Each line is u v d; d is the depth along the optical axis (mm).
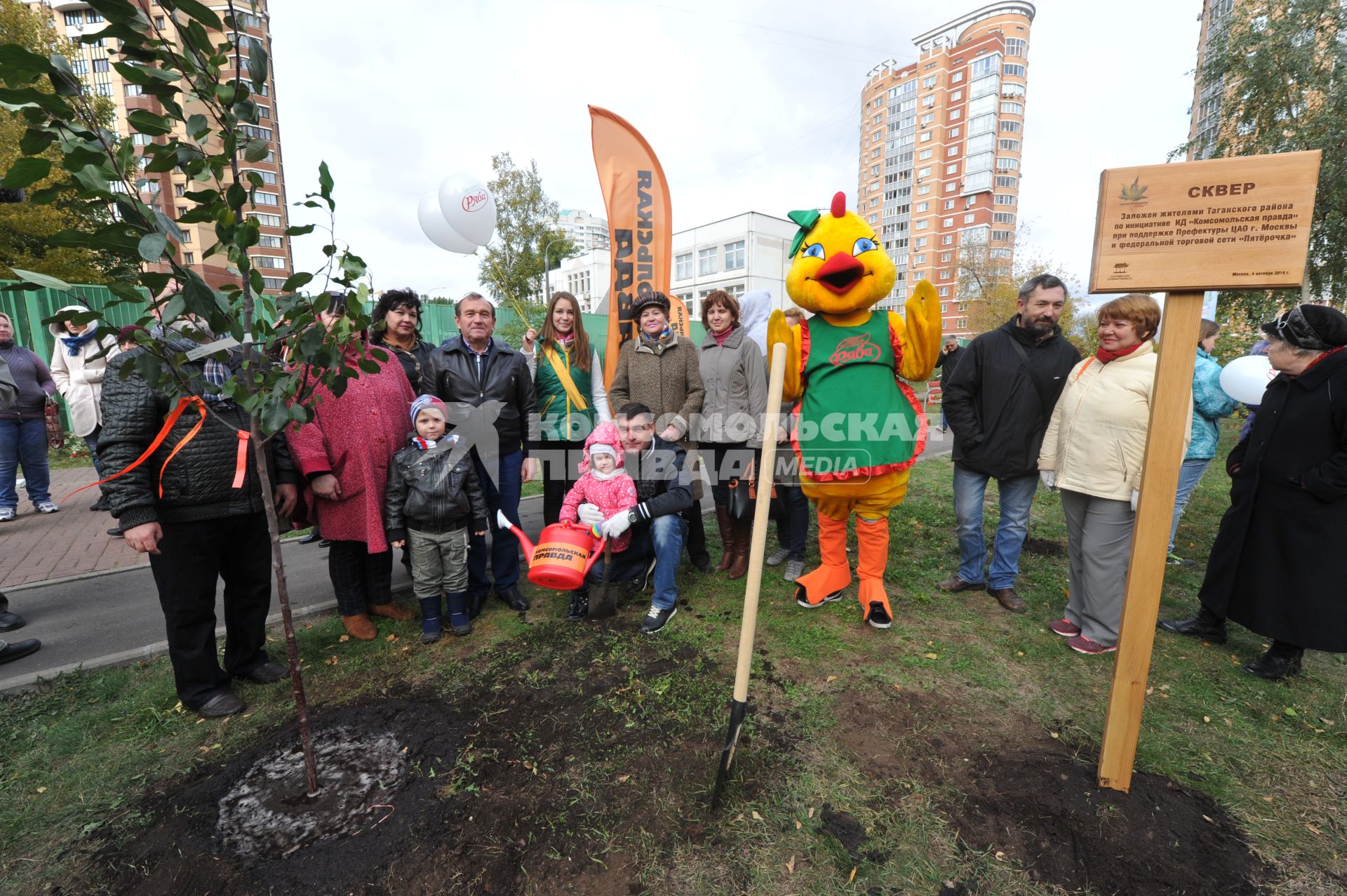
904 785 2150
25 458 5930
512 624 3492
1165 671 2928
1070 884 1759
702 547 4332
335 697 2775
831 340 3119
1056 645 3164
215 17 1538
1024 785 2137
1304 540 2680
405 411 3408
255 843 1939
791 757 2297
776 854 1871
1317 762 2271
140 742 2475
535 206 23609
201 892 1764
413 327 3938
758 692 2734
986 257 35188
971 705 2631
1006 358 3445
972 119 64812
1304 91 10680
